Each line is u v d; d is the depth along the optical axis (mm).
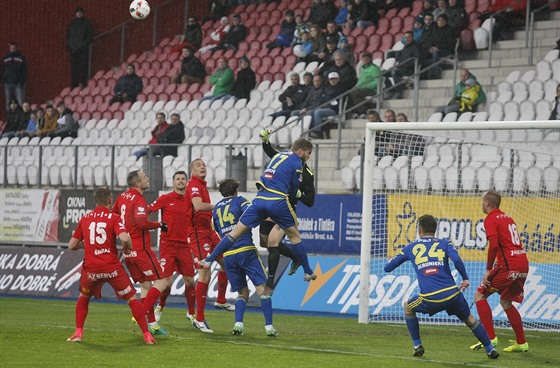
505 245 34094
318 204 53312
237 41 83438
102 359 29234
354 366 28719
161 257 39531
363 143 53781
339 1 81125
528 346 35969
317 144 54719
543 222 44969
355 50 74188
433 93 63656
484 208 34719
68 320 42719
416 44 65500
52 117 80125
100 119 82688
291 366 28344
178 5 92250
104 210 32969
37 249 62156
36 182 70938
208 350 31750
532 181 47438
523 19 67000
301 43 76250
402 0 77125
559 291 43594
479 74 64000
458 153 50750
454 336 39375
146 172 61250
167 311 49344
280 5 86562
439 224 47094
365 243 45125
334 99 62156
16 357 29500
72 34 88125
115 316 45062
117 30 91500
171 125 67875
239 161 57125
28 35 88438
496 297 44812
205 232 41531
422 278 31078
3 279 62250
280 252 38250
